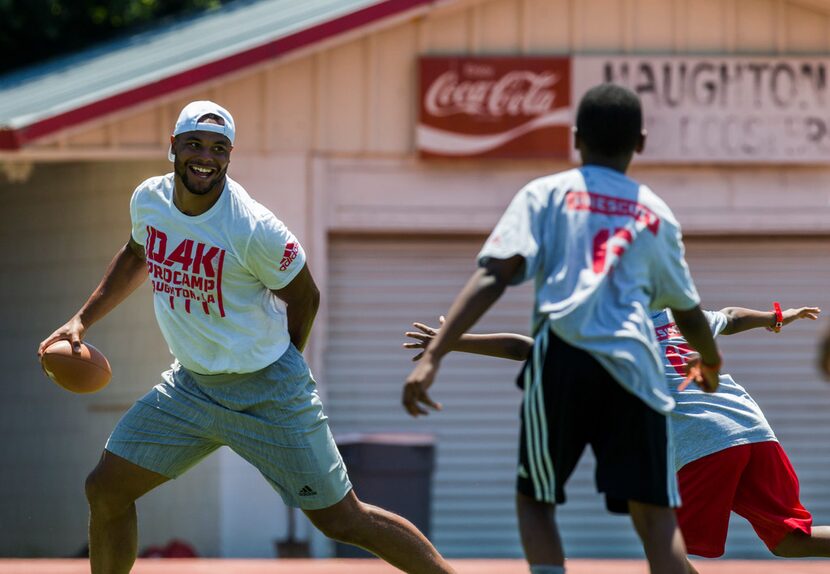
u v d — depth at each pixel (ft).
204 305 58.85
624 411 52.24
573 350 52.26
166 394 61.62
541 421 52.80
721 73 145.28
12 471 161.58
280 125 142.61
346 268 146.00
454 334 51.21
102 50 195.62
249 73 142.00
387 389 146.10
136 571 95.20
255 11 189.26
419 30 143.95
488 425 147.23
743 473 66.18
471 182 144.56
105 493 61.87
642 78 144.77
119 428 62.03
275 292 60.03
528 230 52.21
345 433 145.38
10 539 158.92
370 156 143.64
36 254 160.35
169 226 58.59
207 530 141.59
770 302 148.66
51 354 62.44
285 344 60.59
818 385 149.07
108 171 152.56
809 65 145.79
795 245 149.18
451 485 146.51
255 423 60.13
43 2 214.90
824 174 147.23
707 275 148.66
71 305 156.66
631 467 52.24
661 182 146.20
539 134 143.33
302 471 60.29
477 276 51.90
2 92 168.66
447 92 142.92
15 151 134.72
